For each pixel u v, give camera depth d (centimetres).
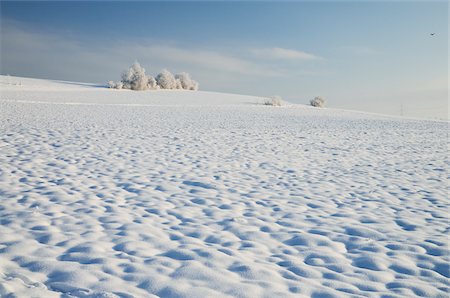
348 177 957
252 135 1855
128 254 441
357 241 515
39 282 355
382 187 855
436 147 1625
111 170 930
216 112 3441
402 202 730
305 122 2819
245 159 1176
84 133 1576
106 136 1528
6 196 663
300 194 773
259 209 662
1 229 504
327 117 3472
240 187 818
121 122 2142
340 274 410
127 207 641
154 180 849
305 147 1509
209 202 694
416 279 405
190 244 483
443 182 918
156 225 555
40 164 951
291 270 418
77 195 694
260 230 557
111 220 565
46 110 2558
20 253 428
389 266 437
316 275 407
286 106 4966
